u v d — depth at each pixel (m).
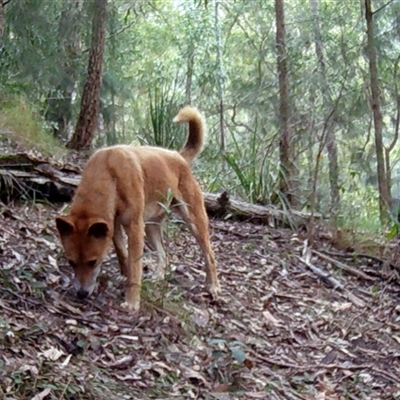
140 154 2.80
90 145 6.44
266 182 4.80
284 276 3.53
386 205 4.88
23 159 3.61
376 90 5.87
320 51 7.37
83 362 2.19
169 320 2.62
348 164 7.80
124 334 2.44
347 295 3.46
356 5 7.93
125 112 8.69
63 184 3.62
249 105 8.05
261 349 2.73
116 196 2.64
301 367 2.66
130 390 2.13
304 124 6.51
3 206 3.31
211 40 9.33
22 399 1.89
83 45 8.62
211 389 2.30
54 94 8.01
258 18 9.10
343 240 4.09
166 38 10.61
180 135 5.16
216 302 2.98
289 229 4.23
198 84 9.13
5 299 2.42
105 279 2.81
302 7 8.84
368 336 3.03
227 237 3.89
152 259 3.21
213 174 5.09
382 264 3.89
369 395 2.54
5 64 7.25
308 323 3.07
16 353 2.08
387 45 7.02
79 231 2.51
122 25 8.77
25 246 2.92
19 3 7.11
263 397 2.33
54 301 2.51
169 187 2.88
